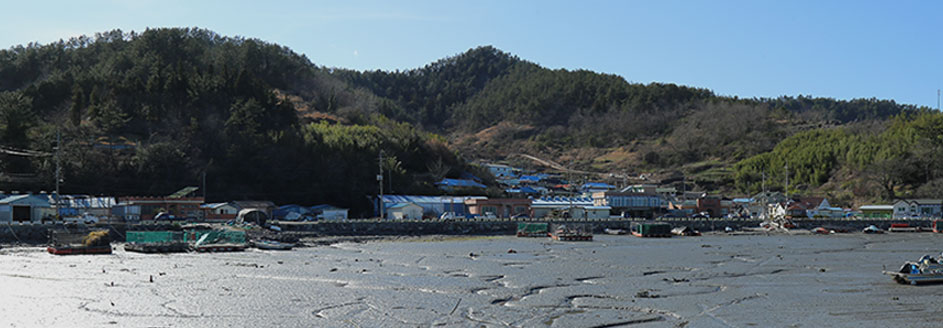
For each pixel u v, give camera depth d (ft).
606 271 219.82
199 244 284.20
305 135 549.54
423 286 185.98
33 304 156.35
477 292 176.76
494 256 265.75
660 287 186.60
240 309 153.17
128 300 162.09
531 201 503.61
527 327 137.08
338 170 499.92
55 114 560.61
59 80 617.62
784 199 590.14
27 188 414.41
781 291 180.24
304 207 463.83
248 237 300.40
